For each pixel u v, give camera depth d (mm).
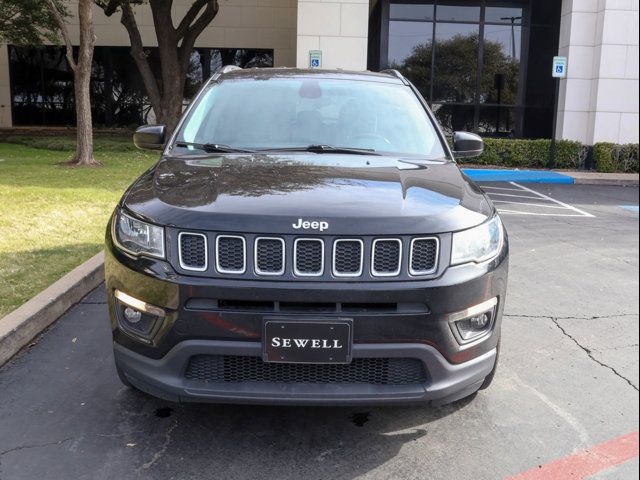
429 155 4004
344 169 3479
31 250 6273
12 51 25438
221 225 2789
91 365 4066
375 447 3170
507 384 3900
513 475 2955
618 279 6328
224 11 25422
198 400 2855
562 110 17641
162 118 18688
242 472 2939
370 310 2789
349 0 17141
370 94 4531
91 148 13586
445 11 20016
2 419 3381
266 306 2787
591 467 3025
